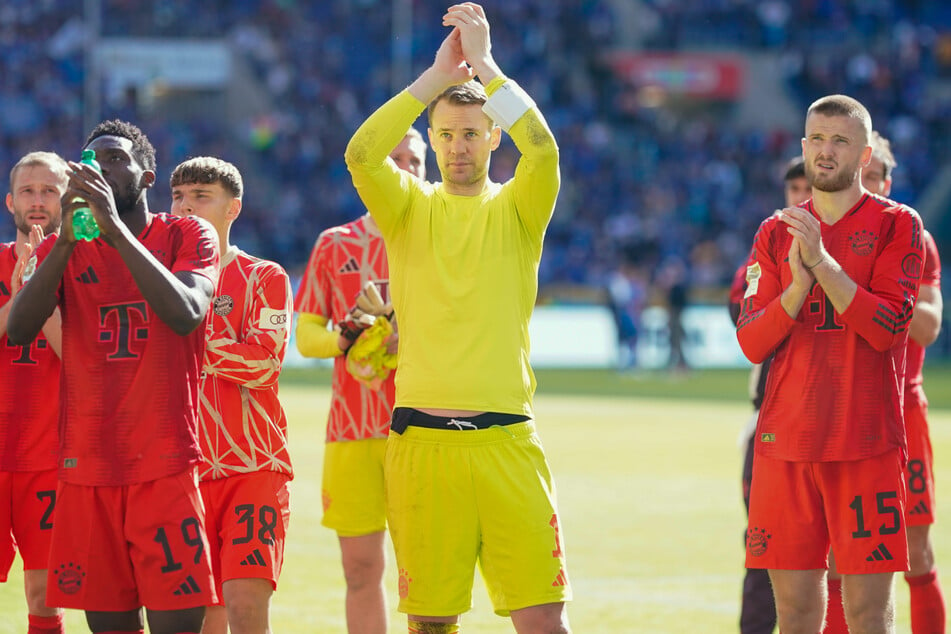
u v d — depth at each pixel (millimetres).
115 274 11172
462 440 11656
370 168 11867
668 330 74812
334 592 18469
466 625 16984
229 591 12664
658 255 90688
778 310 12320
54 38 92750
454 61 12094
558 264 88188
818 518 12438
